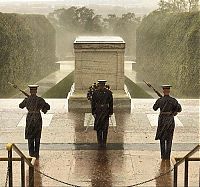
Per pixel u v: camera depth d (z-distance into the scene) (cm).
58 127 3344
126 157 2600
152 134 3138
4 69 8162
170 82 9212
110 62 3972
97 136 2825
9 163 1766
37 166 2431
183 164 2441
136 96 7206
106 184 2161
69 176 2275
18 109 4072
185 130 3269
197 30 8294
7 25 8775
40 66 11388
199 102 4528
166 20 10488
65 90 7588
